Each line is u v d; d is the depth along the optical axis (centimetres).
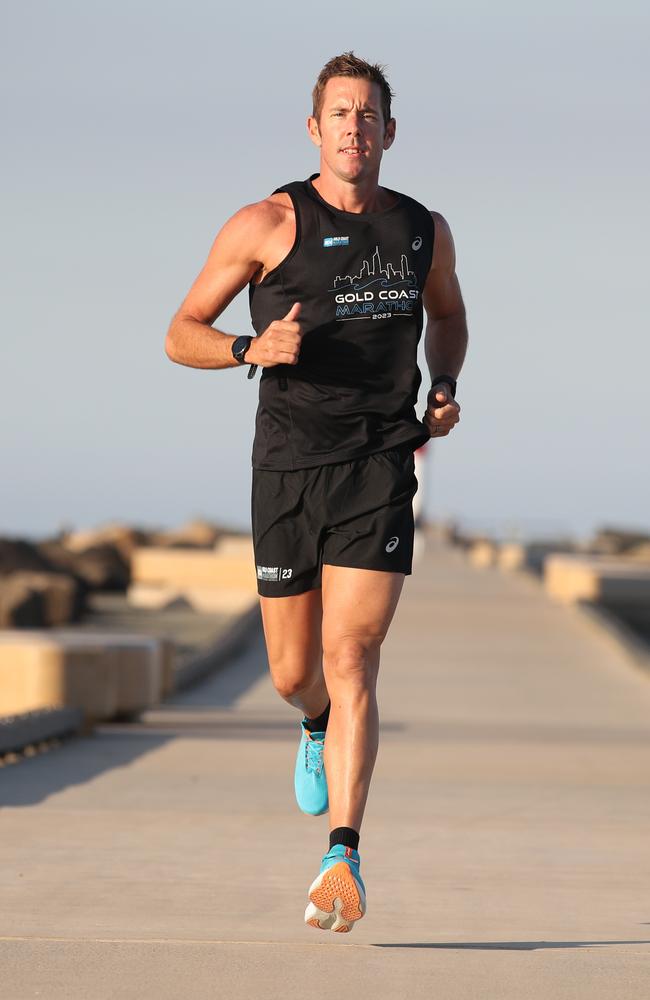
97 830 1947
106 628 9581
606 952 1266
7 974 1144
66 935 1288
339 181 1356
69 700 3625
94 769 2819
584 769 3005
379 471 1342
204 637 8944
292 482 1352
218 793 2462
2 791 2405
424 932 1348
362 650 1322
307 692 1445
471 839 1969
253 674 5906
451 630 7256
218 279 1376
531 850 1875
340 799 1260
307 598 1386
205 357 1334
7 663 3647
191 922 1355
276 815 2164
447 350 1528
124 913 1391
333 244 1344
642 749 3406
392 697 4909
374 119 1348
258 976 1150
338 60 1358
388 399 1355
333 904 1206
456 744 3481
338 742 1280
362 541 1332
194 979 1137
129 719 4094
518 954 1252
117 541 17388
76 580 12181
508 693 5103
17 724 2973
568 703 4888
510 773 2919
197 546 17900
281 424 1360
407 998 1095
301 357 1350
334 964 1197
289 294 1352
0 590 9381
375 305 1348
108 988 1107
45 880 1560
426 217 1382
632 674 5803
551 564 10331
